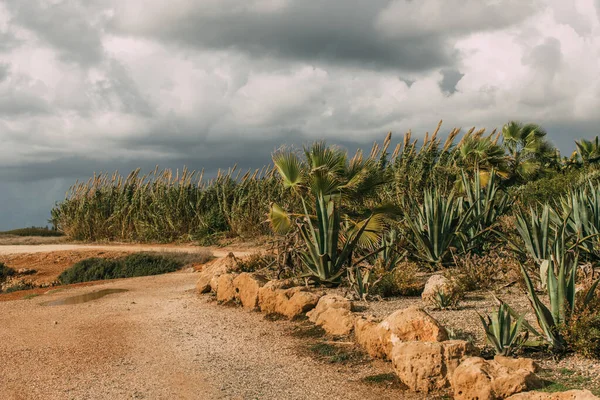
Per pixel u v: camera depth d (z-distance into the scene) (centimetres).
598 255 1113
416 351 607
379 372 669
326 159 1372
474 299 977
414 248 1425
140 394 651
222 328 977
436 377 592
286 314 1013
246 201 2944
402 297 1081
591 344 620
